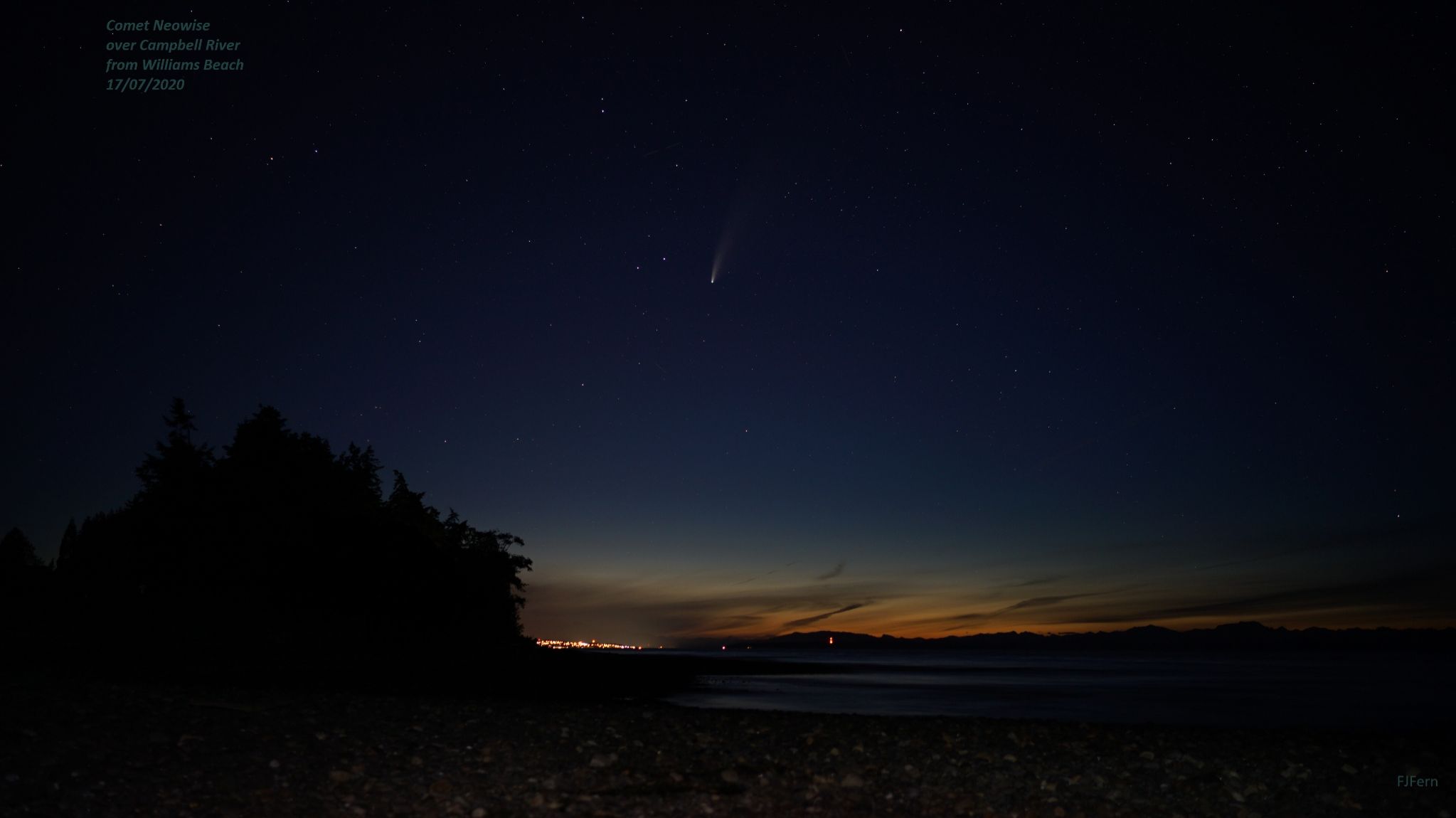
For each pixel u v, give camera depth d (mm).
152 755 12336
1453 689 53656
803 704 34844
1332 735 21203
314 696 20766
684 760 14570
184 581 54406
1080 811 12281
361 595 55188
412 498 82250
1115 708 35938
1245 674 80750
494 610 76000
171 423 59594
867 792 12906
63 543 82500
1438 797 13906
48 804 9781
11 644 37938
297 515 58219
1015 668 95500
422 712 18891
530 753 14484
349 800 10953
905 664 108812
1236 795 13664
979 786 13664
